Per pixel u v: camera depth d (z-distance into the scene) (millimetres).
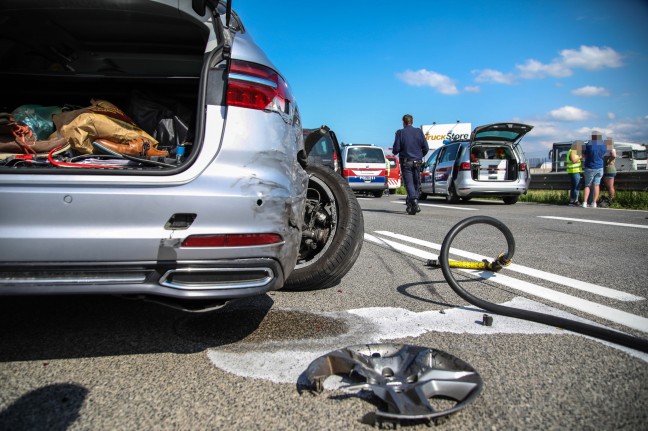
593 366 1870
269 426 1457
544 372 1817
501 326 2361
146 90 2975
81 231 1679
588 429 1430
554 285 3180
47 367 1861
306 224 2984
